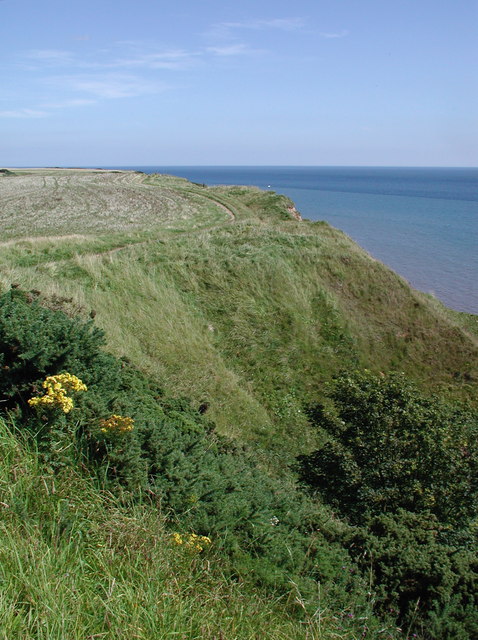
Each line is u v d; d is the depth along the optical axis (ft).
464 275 153.89
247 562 15.52
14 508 12.55
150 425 19.02
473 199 458.50
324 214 304.91
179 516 16.15
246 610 13.15
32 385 17.78
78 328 22.09
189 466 18.35
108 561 12.46
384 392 31.86
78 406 17.30
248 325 62.59
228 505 17.69
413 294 82.53
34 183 205.57
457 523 27.07
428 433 29.12
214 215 125.90
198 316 60.13
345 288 79.20
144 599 11.48
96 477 15.40
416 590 17.34
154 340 50.06
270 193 161.17
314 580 16.31
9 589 10.30
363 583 17.54
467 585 17.39
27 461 14.42
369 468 28.91
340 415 32.94
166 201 150.00
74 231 102.58
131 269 60.49
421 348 73.97
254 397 52.95
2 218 120.78
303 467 31.99
